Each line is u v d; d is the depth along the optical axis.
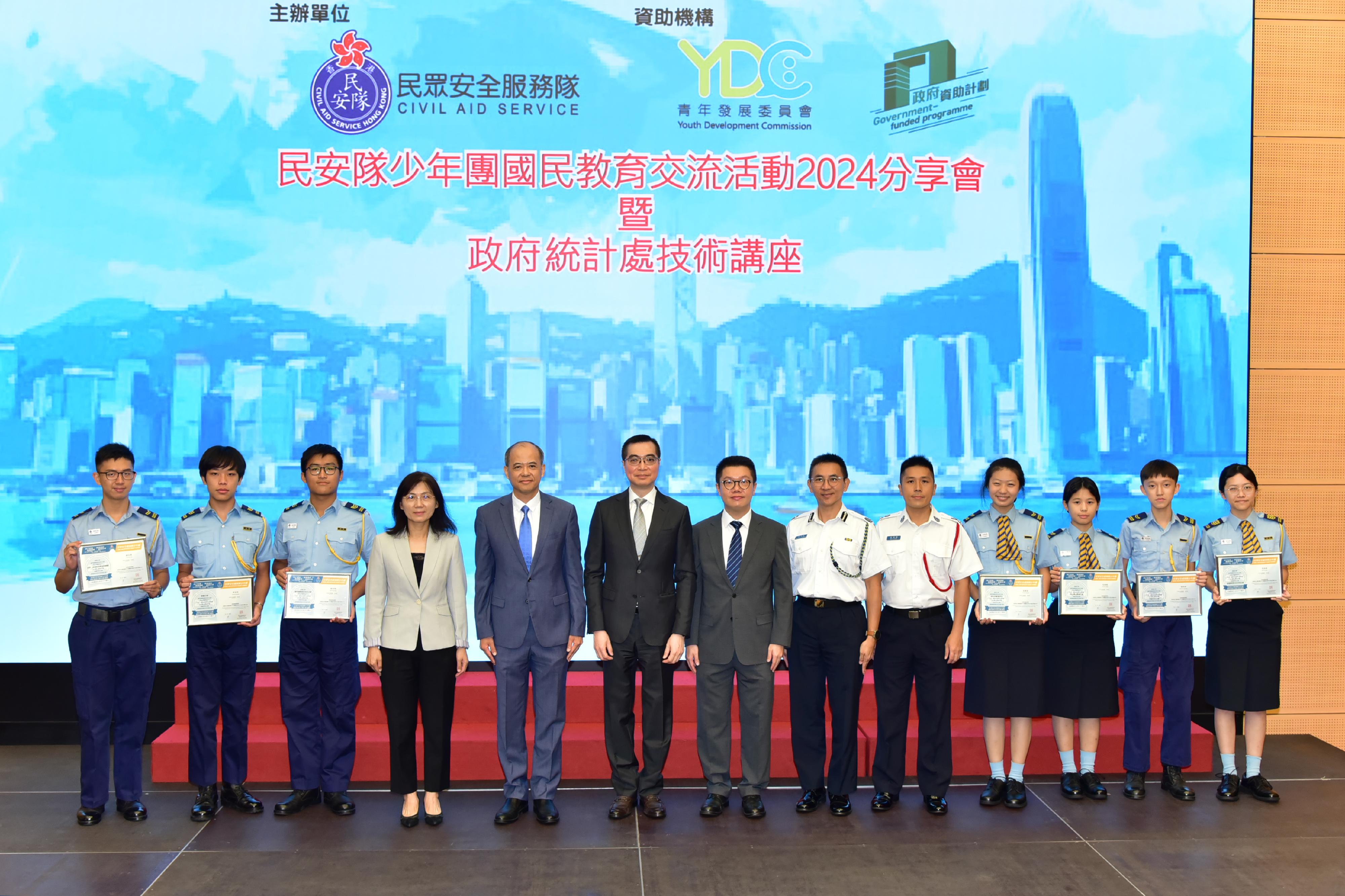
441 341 4.39
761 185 4.47
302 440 4.33
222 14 4.31
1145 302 4.52
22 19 4.26
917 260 4.49
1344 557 4.72
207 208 4.31
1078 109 4.50
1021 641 3.58
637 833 3.34
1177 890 2.91
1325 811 3.57
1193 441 4.53
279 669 4.32
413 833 3.33
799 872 3.03
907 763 3.95
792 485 4.47
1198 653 4.64
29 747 4.29
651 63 4.45
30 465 4.28
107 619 3.36
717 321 4.46
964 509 4.48
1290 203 4.67
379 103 4.37
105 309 4.28
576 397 4.43
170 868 3.04
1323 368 4.69
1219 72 4.54
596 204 4.44
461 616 3.37
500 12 4.41
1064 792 3.70
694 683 4.13
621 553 3.44
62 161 4.27
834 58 4.48
